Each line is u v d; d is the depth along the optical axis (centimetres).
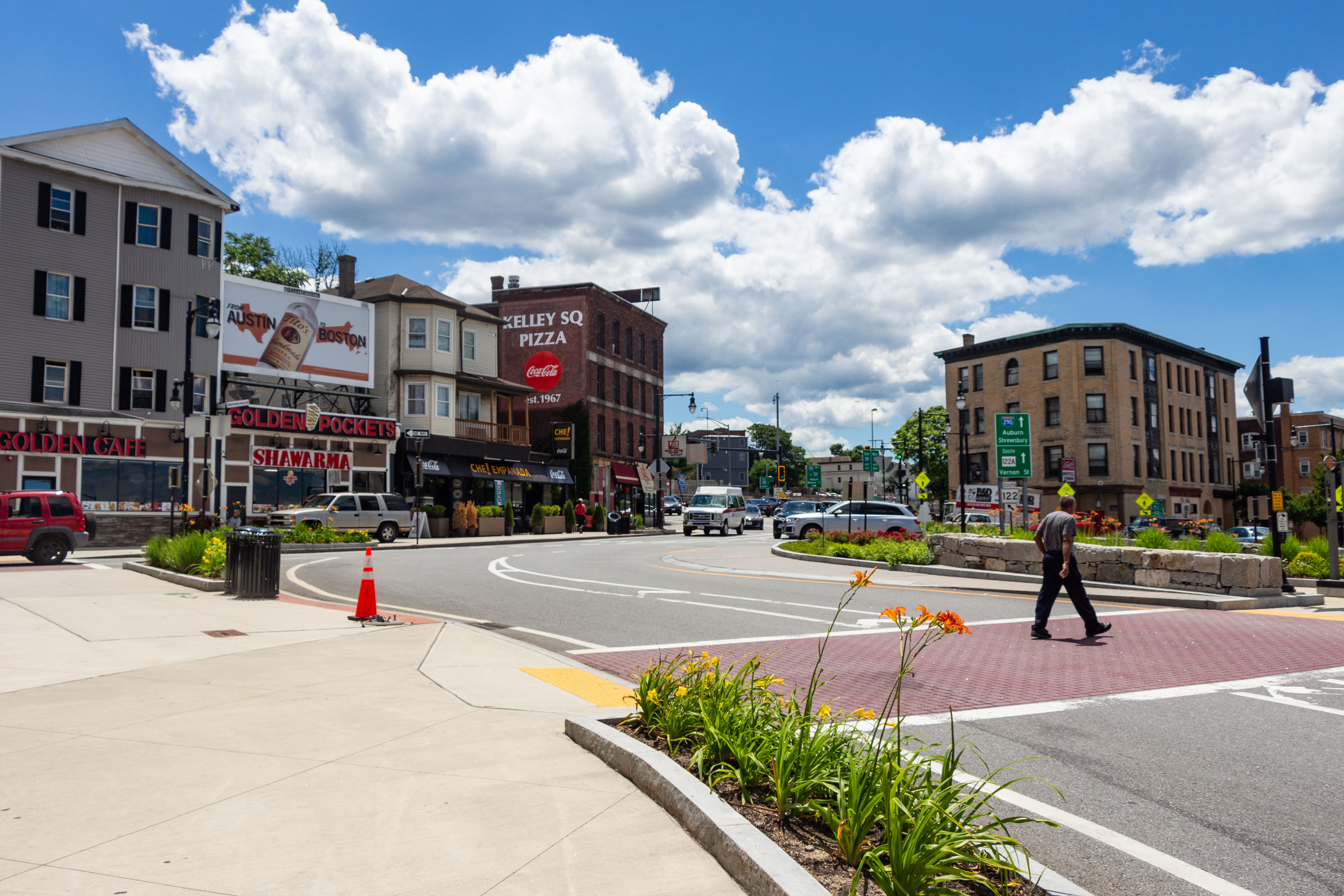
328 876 332
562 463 4809
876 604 1335
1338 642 985
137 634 935
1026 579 1627
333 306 3697
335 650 848
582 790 435
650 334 6056
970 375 6053
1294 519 5409
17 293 2831
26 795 422
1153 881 367
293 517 2945
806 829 375
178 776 451
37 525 1912
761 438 15375
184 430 2469
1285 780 502
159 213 3166
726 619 1170
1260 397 1633
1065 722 627
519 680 721
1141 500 3591
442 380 4012
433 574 1820
